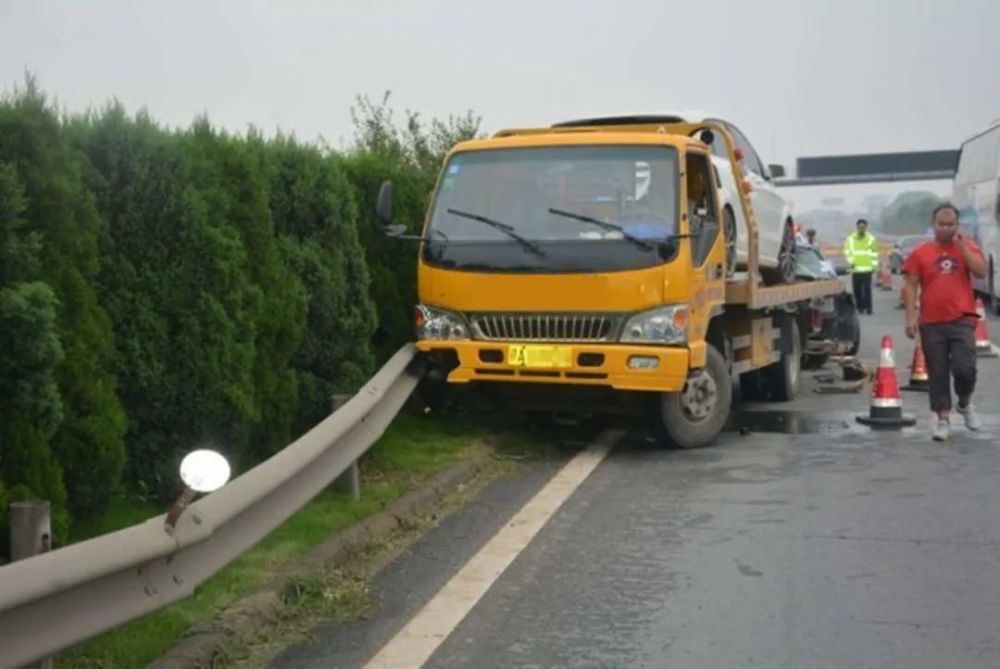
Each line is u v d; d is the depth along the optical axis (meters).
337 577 7.24
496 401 11.78
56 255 6.50
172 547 5.20
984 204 32.38
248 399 8.21
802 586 7.19
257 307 8.38
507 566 7.60
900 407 13.35
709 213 11.70
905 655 6.04
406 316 12.23
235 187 8.60
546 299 10.73
